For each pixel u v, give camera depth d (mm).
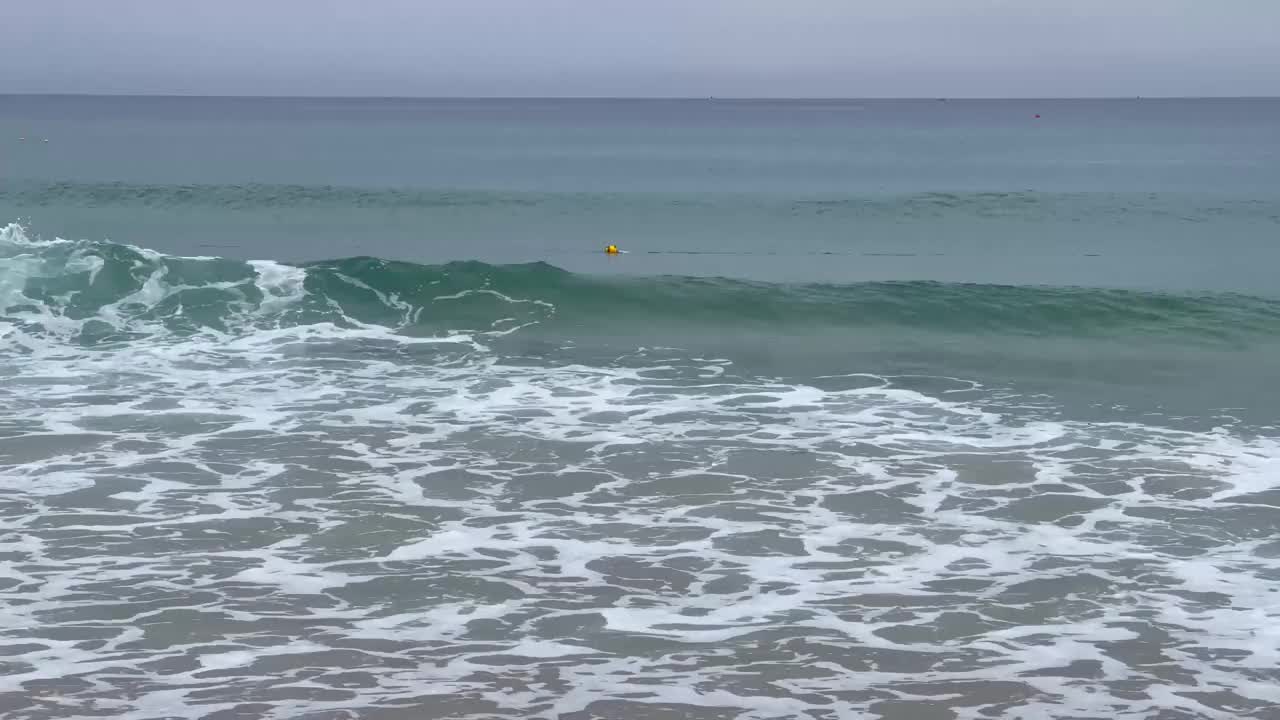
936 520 10094
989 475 11234
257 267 18578
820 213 33438
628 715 6895
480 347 16062
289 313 17203
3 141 69562
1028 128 118375
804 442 12227
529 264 19172
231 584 8664
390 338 16391
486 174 46312
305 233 28094
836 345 16500
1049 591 8664
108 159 52656
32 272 17672
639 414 13156
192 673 7312
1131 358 15945
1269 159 60375
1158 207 35125
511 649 7727
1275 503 10477
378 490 10688
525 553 9336
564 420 12891
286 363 15062
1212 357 16016
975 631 8023
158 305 17188
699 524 10000
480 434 12344
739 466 11461
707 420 12969
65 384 13891
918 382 14680
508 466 11391
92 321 16500
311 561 9117
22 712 6781
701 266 25094
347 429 12438
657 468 11383
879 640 7891
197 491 10570
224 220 29672
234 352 15516
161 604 8305
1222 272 24375
